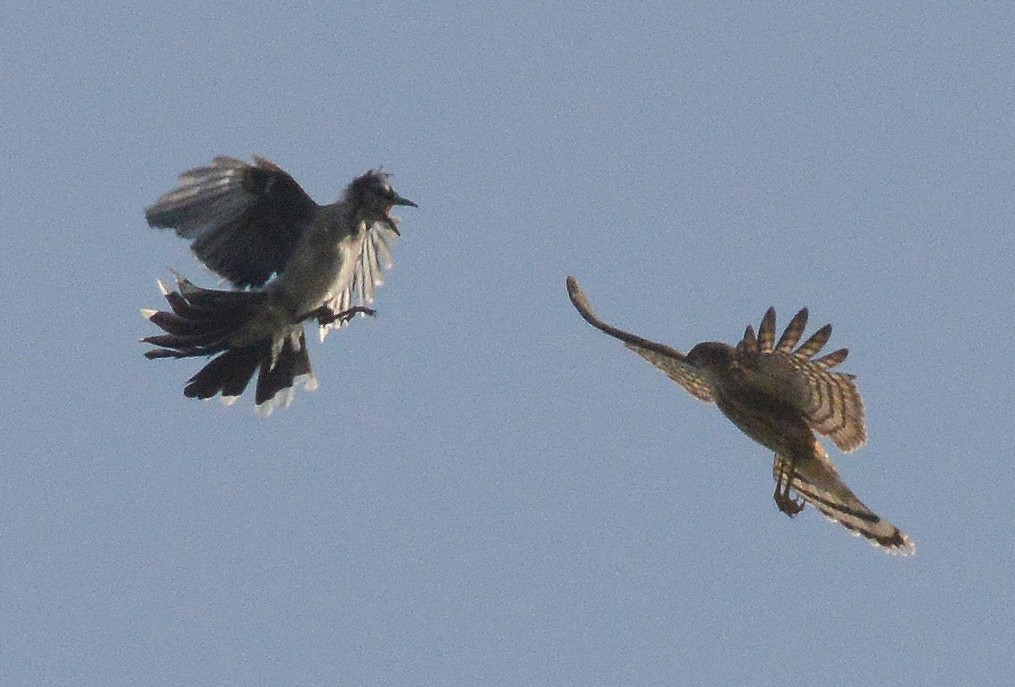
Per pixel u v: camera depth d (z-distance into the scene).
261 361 15.83
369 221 15.63
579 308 13.97
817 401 12.30
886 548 13.20
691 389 14.12
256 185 15.46
